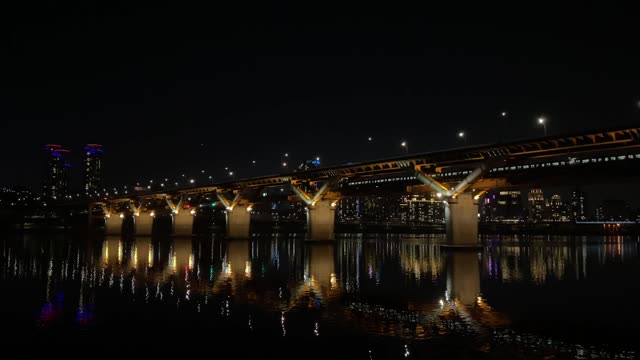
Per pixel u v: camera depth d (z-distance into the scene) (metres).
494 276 43.50
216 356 20.28
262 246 94.81
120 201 165.25
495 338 22.23
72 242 110.88
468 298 32.34
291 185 104.06
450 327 24.30
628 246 94.50
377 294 34.12
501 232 193.88
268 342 22.05
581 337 22.30
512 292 34.66
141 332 23.89
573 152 60.47
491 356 19.75
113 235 162.50
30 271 48.81
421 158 75.25
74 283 39.94
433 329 23.97
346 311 28.27
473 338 22.27
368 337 22.67
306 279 42.47
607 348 20.67
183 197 140.62
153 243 106.19
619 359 19.31
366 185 97.06
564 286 37.38
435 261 59.00
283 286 38.19
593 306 29.36
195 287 37.72
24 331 24.17
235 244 102.62
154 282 40.53
